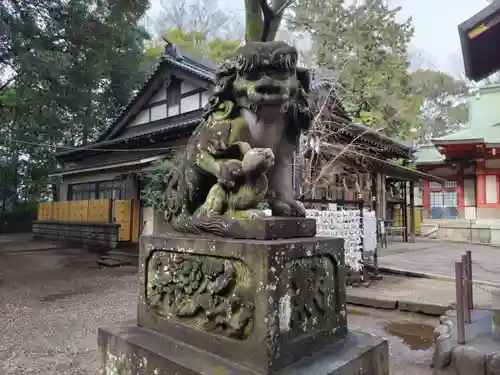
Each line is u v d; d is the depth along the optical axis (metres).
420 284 7.05
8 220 19.58
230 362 1.76
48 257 10.89
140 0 13.63
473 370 3.35
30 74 11.66
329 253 2.08
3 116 14.84
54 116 13.32
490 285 6.48
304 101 2.12
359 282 6.91
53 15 12.49
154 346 1.98
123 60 15.71
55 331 4.70
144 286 2.37
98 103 16.27
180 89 11.62
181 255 2.15
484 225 16.77
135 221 11.35
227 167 1.97
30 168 17.64
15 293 6.88
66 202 13.77
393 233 17.75
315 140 8.39
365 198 12.55
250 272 1.75
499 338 3.75
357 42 12.36
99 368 2.31
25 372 3.46
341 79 11.56
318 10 11.93
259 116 2.01
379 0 12.34
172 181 2.49
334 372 1.69
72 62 12.77
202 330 1.95
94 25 12.97
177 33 19.64
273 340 1.66
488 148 16.11
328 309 2.06
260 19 7.14
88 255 11.21
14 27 11.34
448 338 3.82
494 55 4.94
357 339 2.13
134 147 12.12
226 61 2.12
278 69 1.98
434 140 16.59
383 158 13.16
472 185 18.08
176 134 10.27
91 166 13.40
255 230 1.86
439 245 14.13
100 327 2.36
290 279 1.80
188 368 1.71
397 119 14.59
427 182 19.55
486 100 19.08
